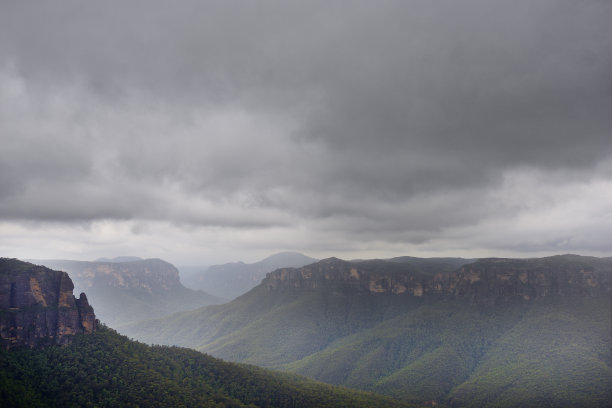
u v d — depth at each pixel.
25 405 180.25
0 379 188.50
